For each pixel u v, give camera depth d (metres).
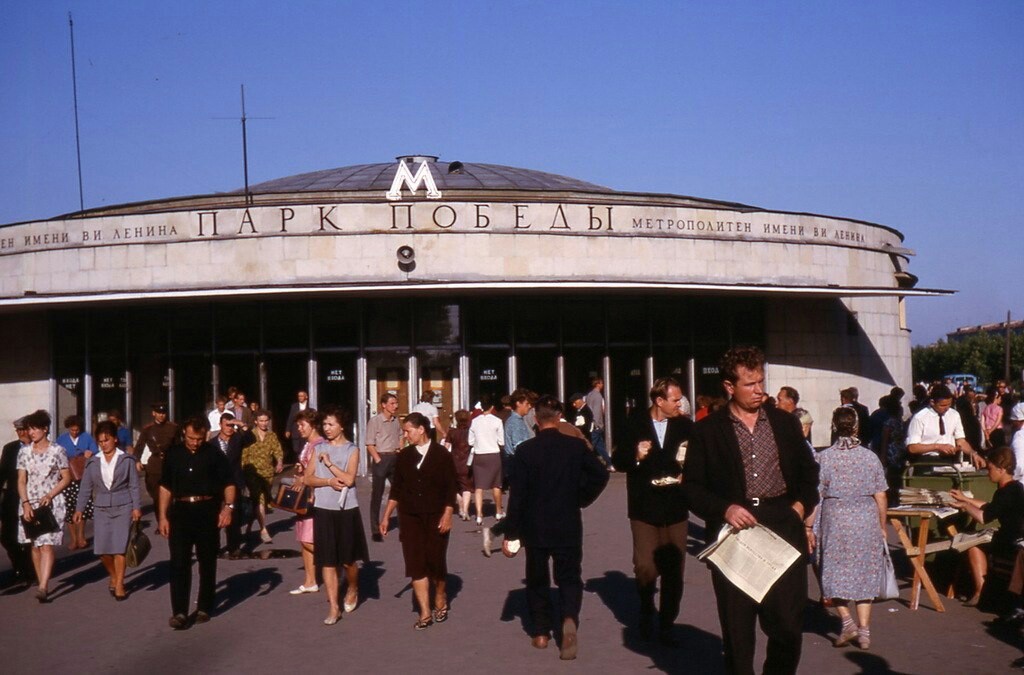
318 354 27.91
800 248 29.94
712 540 10.07
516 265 27.16
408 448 10.85
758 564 6.84
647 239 27.98
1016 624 10.24
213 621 11.27
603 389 28.50
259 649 9.90
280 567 14.71
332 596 10.99
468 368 27.73
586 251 27.58
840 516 9.58
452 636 10.24
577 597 9.45
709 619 10.83
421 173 29.06
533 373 28.11
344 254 26.88
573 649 9.22
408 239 26.92
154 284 27.34
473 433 18.39
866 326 32.72
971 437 19.61
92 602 12.51
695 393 29.25
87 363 28.86
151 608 12.07
